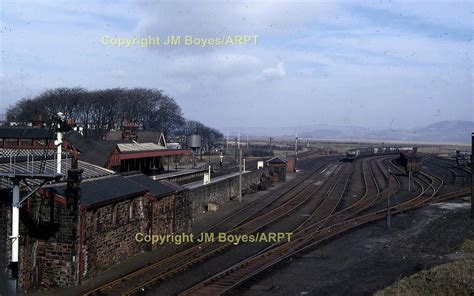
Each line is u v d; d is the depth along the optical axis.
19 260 18.62
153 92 109.69
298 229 31.44
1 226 17.41
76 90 101.81
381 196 47.50
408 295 17.58
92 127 91.50
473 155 35.88
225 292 18.19
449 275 19.58
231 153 118.00
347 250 26.03
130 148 48.34
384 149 133.50
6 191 17.66
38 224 19.97
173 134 118.38
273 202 44.34
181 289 18.86
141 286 18.73
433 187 52.28
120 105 98.94
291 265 22.88
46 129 36.69
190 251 25.20
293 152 128.25
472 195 35.91
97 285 19.47
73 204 19.62
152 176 46.03
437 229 31.56
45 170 21.44
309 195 48.81
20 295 18.41
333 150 142.50
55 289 19.34
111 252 22.42
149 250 25.58
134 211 25.03
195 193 37.09
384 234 30.36
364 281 20.33
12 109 94.12
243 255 24.59
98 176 25.03
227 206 42.34
